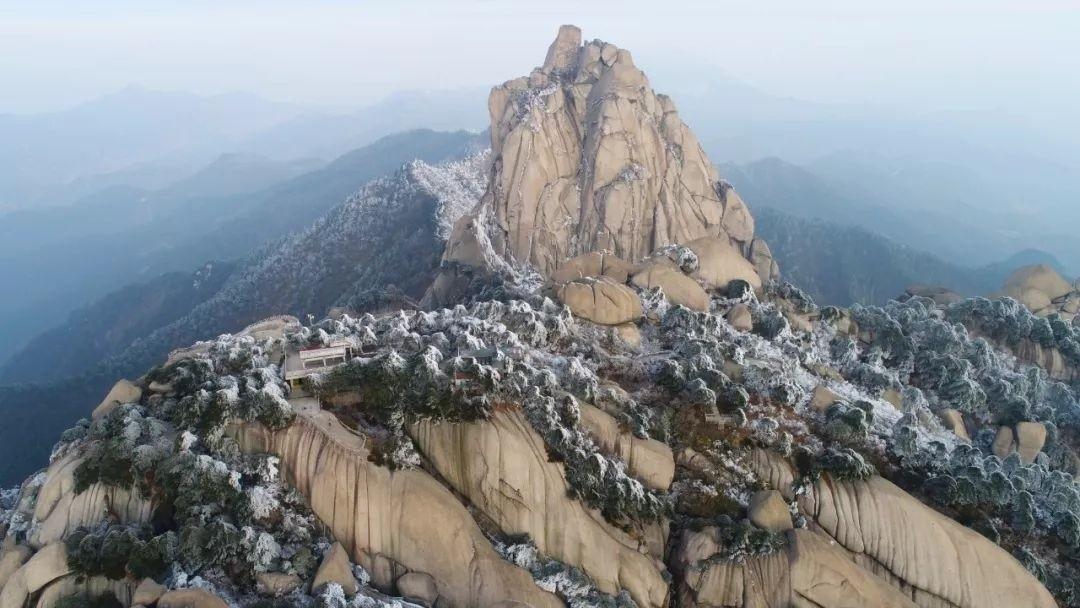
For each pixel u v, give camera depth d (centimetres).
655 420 5369
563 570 4359
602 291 6825
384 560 4306
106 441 4550
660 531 4784
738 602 4469
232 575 4097
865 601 4362
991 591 4634
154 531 4303
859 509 4962
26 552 4284
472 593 4209
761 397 5862
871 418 5731
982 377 7819
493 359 5116
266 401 4638
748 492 5141
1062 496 5538
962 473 5434
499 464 4581
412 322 6619
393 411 4719
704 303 7850
